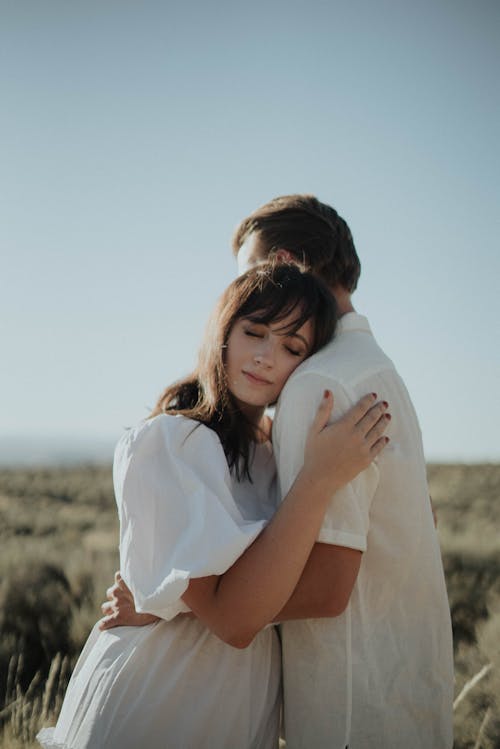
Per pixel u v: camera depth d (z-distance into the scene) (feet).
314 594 7.09
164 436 7.55
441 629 7.70
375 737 7.22
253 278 8.12
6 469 120.47
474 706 14.62
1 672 18.63
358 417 7.18
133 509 7.33
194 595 6.97
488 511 53.31
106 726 7.20
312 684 7.38
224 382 8.07
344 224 9.50
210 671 7.35
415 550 7.60
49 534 45.03
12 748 13.30
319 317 8.02
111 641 7.70
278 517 6.98
